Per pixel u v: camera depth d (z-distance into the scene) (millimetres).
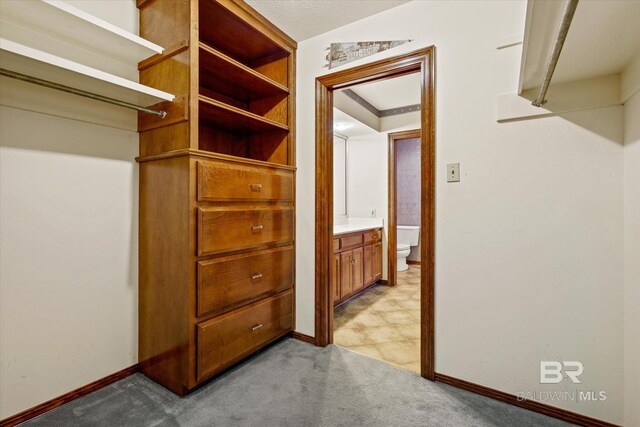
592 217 1383
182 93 1540
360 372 1830
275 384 1697
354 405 1526
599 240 1371
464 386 1669
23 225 1378
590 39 1027
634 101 1217
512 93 1532
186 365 1540
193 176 1529
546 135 1468
